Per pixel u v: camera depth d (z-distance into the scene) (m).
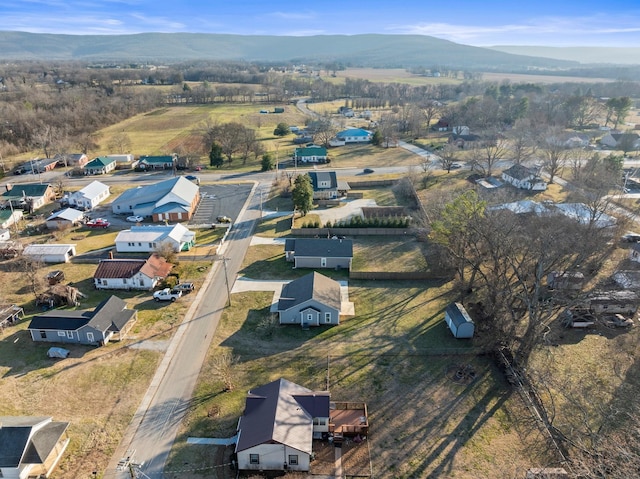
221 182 104.06
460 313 50.56
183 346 48.22
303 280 55.75
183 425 38.12
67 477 33.53
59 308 55.28
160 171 113.56
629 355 46.22
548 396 41.19
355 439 36.69
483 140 127.62
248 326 51.62
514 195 86.75
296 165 116.12
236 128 129.62
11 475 32.88
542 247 46.16
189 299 57.19
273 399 37.19
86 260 67.06
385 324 52.09
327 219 81.94
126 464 32.47
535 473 31.42
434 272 61.69
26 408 39.78
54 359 46.28
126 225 80.44
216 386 42.56
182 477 33.47
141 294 58.66
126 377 43.72
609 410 37.62
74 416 39.03
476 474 33.66
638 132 148.88
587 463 30.84
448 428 37.91
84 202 87.75
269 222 81.12
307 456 33.69
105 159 114.88
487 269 62.38
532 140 117.94
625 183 90.44
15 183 104.06
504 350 46.81
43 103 178.38
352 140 143.88
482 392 41.94
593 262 61.56
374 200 91.31
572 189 90.62
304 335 50.22
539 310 47.97
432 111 171.88
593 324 51.03
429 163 113.00
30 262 61.53
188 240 70.81
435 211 73.06
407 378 43.66
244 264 66.06
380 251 69.75
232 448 35.91
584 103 162.88
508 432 37.50
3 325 51.22
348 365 45.44
